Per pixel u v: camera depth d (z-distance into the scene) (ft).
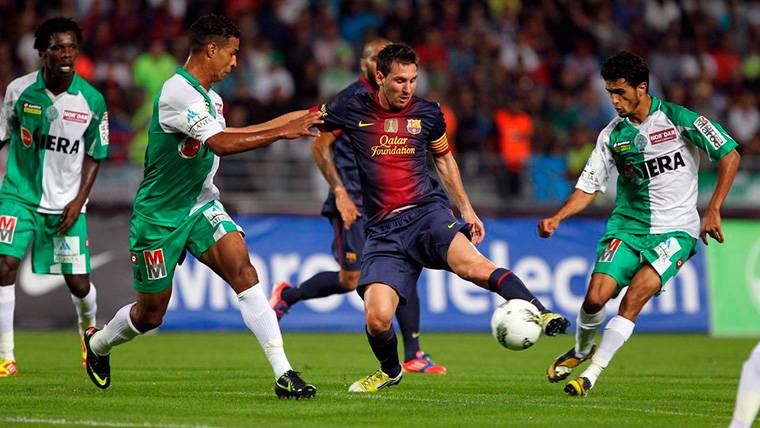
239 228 80.12
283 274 178.70
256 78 220.84
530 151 209.77
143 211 79.25
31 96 102.42
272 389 88.53
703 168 197.26
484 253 184.75
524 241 187.21
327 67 229.86
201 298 173.68
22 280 167.22
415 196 83.87
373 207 84.69
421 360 112.06
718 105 248.73
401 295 82.74
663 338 176.04
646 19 269.85
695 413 76.79
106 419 68.13
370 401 79.10
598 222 190.49
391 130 83.92
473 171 194.08
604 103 238.48
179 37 223.30
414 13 242.17
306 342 155.33
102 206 172.76
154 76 207.82
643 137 90.58
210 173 79.36
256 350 139.44
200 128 74.69
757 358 57.47
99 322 168.55
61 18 100.12
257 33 228.63
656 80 251.19
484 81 222.07
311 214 182.50
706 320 187.42
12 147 104.22
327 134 104.42
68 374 102.47
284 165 187.73
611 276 89.56
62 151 104.47
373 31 232.94
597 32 261.24
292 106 208.54
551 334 74.95
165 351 137.28
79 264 107.55
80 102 104.32
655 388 97.30
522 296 77.10
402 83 81.87
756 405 57.36
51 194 104.83
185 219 79.25
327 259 181.47
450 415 71.97
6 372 101.45
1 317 101.91
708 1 276.41
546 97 230.89
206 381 96.37
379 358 84.38
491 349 149.07
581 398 85.25
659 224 90.38
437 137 85.61
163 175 77.97
